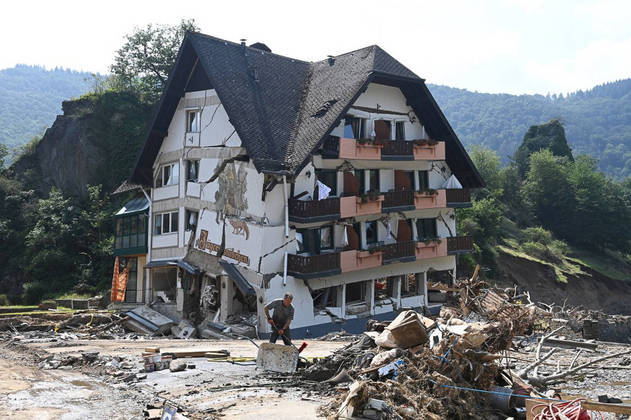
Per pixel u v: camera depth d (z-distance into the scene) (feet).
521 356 59.93
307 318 96.02
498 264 200.03
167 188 114.93
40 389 39.50
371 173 110.73
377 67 101.76
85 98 191.01
